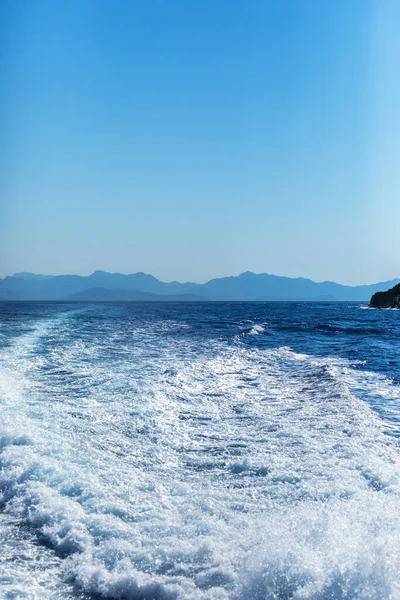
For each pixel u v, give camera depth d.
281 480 6.02
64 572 4.11
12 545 4.52
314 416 9.49
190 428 8.55
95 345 19.83
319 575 3.75
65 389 11.16
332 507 5.04
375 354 20.22
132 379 12.40
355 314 72.75
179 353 18.30
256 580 3.80
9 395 10.16
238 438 7.98
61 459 6.46
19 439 7.03
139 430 8.20
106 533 4.58
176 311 67.75
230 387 12.53
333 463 6.55
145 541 4.43
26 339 21.36
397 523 4.56
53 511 5.01
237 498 5.47
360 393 12.23
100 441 7.45
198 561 4.12
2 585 3.87
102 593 3.84
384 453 7.02
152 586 3.82
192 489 5.74
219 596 3.71
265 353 20.03
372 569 3.71
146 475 6.20
